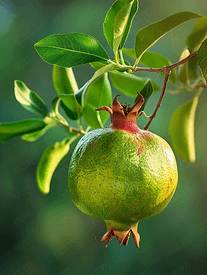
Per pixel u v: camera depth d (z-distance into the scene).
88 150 0.47
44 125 0.67
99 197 0.47
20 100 0.66
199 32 0.59
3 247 2.53
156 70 0.54
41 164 0.70
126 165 0.46
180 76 0.64
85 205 0.48
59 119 0.68
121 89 0.65
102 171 0.46
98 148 0.47
